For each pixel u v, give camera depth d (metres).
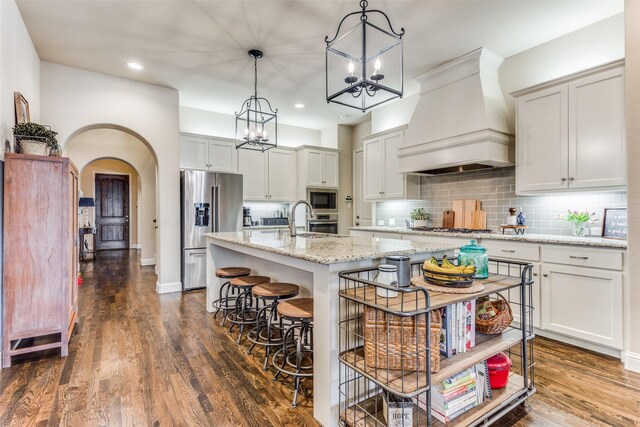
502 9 2.73
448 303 1.43
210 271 3.57
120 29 3.03
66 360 2.39
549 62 3.25
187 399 1.91
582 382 2.07
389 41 3.25
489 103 3.40
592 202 2.92
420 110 4.05
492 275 1.97
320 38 3.20
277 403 1.89
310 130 6.57
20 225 2.37
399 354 1.46
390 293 1.55
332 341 1.69
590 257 2.48
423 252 2.06
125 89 4.14
